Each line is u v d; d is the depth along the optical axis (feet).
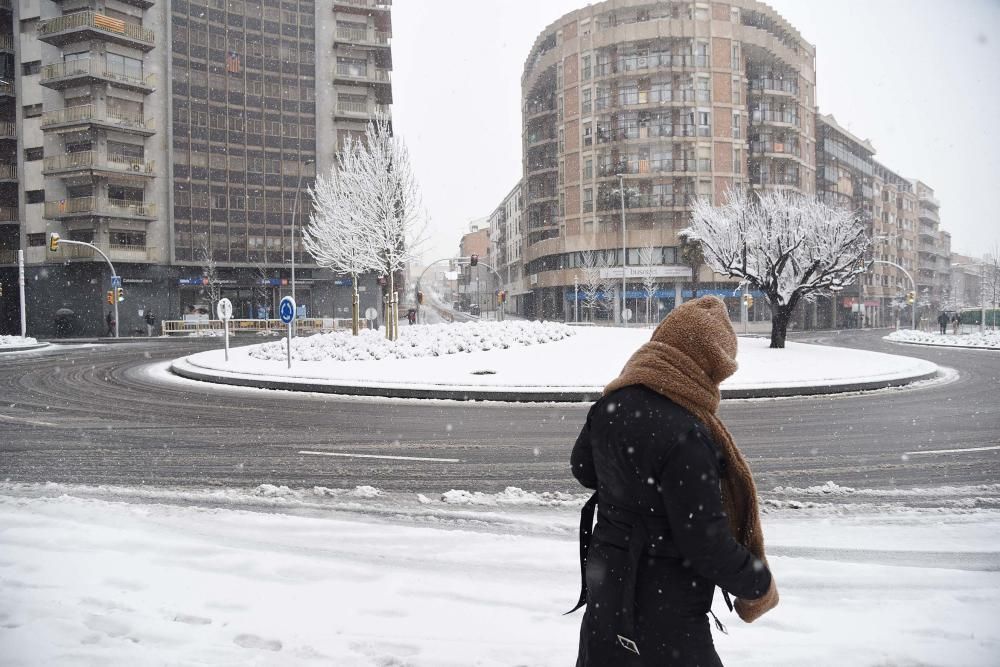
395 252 86.38
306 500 21.67
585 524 7.54
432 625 11.70
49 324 167.84
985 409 42.06
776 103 223.71
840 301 260.62
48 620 11.53
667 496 6.19
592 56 213.25
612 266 208.74
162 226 174.19
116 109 165.68
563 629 11.58
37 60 169.07
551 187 240.73
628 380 6.87
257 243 185.88
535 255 240.32
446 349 67.92
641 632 6.34
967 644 10.95
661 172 204.33
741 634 11.48
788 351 77.56
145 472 25.52
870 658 10.42
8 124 170.60
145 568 14.52
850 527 18.75
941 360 84.33
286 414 40.75
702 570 6.16
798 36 234.79
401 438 32.71
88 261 162.81
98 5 163.53
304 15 190.70
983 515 19.89
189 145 176.76
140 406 44.19
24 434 33.65
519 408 43.62
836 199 264.31
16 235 172.14
